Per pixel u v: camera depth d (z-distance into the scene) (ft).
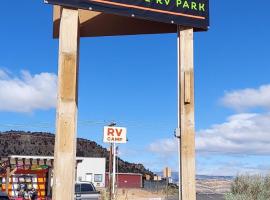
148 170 366.02
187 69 39.37
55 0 35.42
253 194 53.88
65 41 35.68
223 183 171.63
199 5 40.34
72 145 34.27
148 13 38.40
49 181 103.55
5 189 104.78
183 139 38.29
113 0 37.35
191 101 38.81
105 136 102.42
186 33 39.99
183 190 37.50
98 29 42.83
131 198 149.59
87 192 82.94
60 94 34.76
